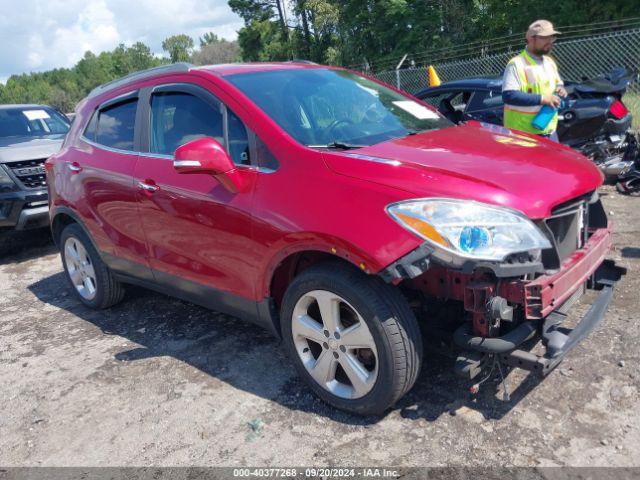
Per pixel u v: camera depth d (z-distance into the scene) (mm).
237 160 3320
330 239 2744
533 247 2518
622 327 3576
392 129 3590
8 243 7914
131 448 3033
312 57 32062
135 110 4145
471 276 2639
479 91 7301
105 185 4207
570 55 12633
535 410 2910
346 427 2973
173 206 3633
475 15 22344
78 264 4988
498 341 2633
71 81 163000
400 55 22438
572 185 2850
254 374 3604
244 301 3404
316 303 3121
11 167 6930
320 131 3324
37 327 4855
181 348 4090
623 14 17156
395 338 2705
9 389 3828
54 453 3082
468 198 2596
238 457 2852
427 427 2887
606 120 6395
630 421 2750
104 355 4137
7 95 169500
